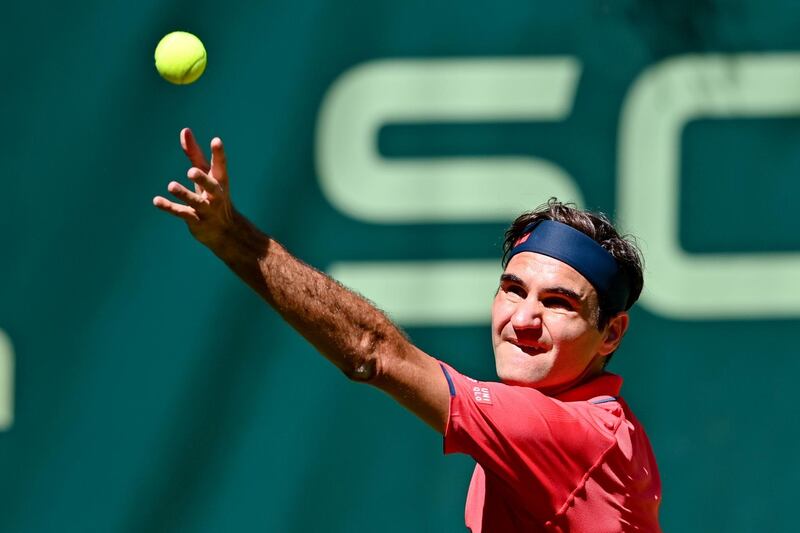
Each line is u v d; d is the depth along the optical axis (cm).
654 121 1922
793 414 1922
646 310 1927
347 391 1906
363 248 1900
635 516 941
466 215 1908
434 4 1909
